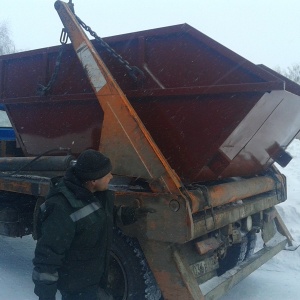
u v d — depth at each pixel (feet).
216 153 10.78
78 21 12.46
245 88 9.87
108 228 8.15
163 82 11.33
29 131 14.73
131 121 10.57
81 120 13.05
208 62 10.65
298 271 15.74
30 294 12.48
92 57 11.51
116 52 12.19
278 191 15.42
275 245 14.39
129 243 10.64
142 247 10.34
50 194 7.72
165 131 11.30
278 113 11.88
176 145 11.16
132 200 10.32
